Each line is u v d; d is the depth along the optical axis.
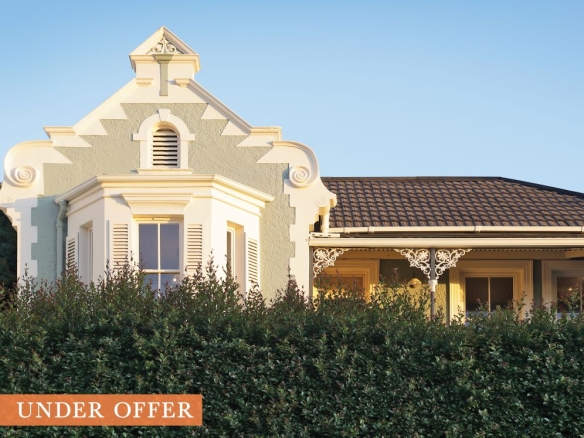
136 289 12.30
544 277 17.98
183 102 15.95
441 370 11.48
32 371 11.55
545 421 11.41
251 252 15.59
